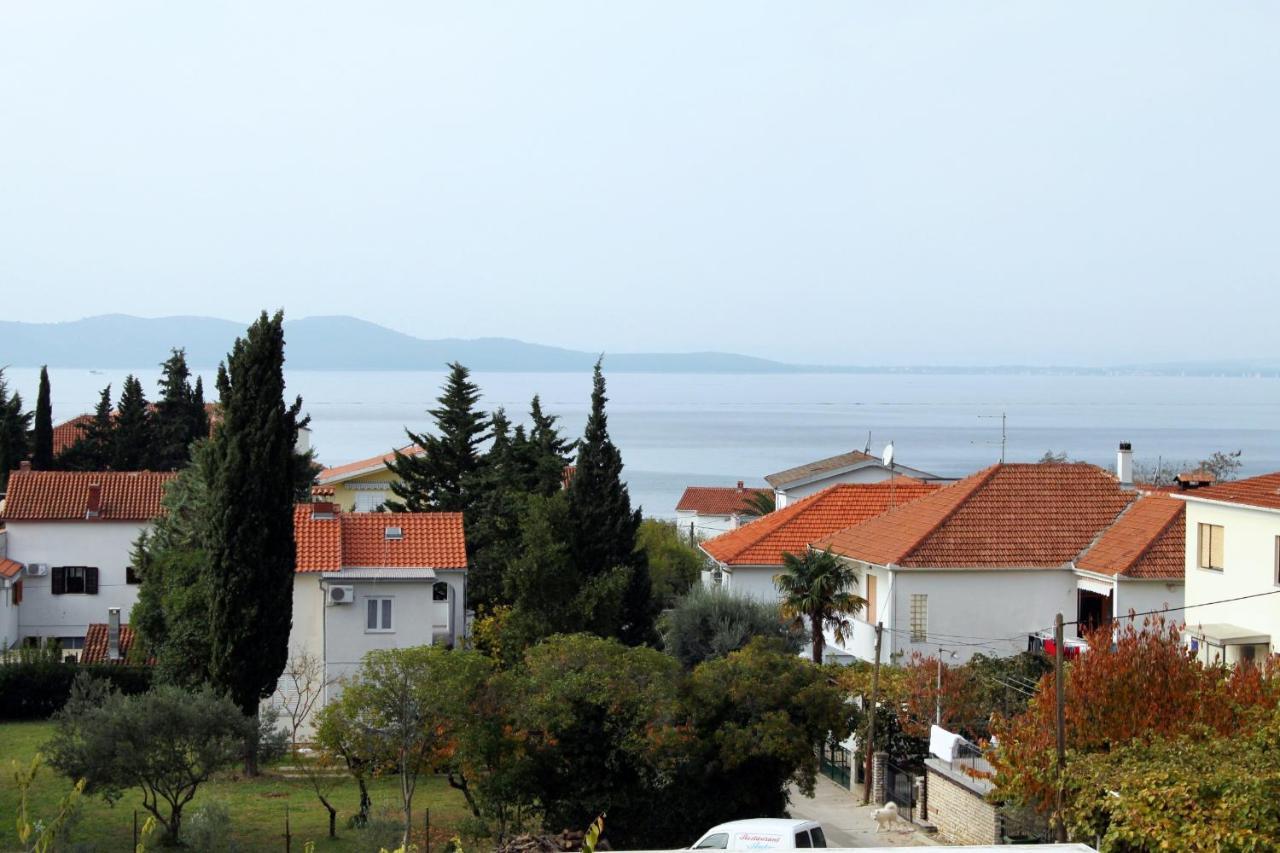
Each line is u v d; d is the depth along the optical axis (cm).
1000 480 5184
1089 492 5150
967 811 3212
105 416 9431
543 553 5025
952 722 3806
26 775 1248
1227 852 2045
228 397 4241
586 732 3297
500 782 3238
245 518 4081
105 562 6650
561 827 3303
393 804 3694
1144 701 2666
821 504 6103
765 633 5031
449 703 3195
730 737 3300
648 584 5622
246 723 3362
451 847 3134
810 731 3416
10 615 6322
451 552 4962
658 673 3350
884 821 3500
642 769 3297
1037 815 2994
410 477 7419
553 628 4891
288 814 3378
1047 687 2744
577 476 5566
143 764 3138
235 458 4081
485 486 7031
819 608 4631
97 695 3538
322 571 4678
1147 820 2148
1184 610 4256
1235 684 2752
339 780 4041
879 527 5369
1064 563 4841
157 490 6838
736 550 5834
